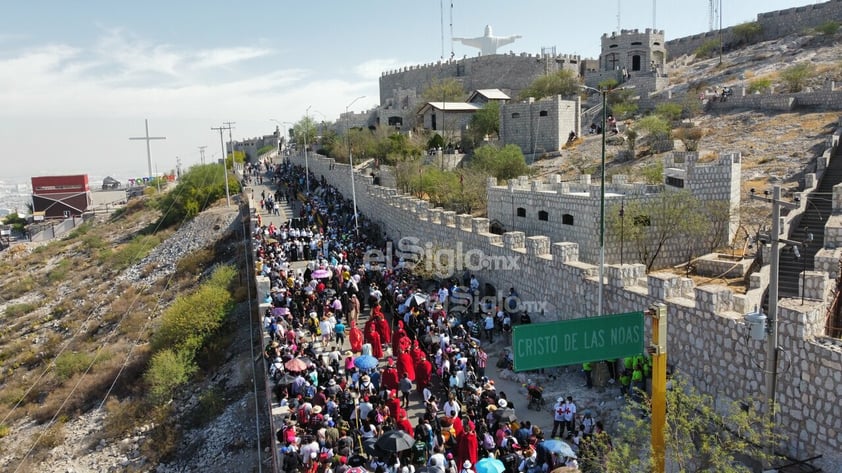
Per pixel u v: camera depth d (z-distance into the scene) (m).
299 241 46.44
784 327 18.11
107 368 45.72
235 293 47.59
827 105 58.47
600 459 17.78
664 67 99.00
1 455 37.91
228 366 39.56
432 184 58.59
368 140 89.94
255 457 29.36
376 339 27.34
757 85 71.75
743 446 15.95
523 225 43.22
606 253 35.19
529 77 117.94
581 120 81.75
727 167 35.56
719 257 32.47
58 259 91.44
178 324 43.91
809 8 95.06
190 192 88.25
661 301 22.62
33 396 46.09
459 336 26.72
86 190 142.25
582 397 23.59
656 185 37.44
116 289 66.44
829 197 36.44
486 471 16.20
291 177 84.62
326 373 24.12
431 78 127.62
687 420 17.31
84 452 36.16
